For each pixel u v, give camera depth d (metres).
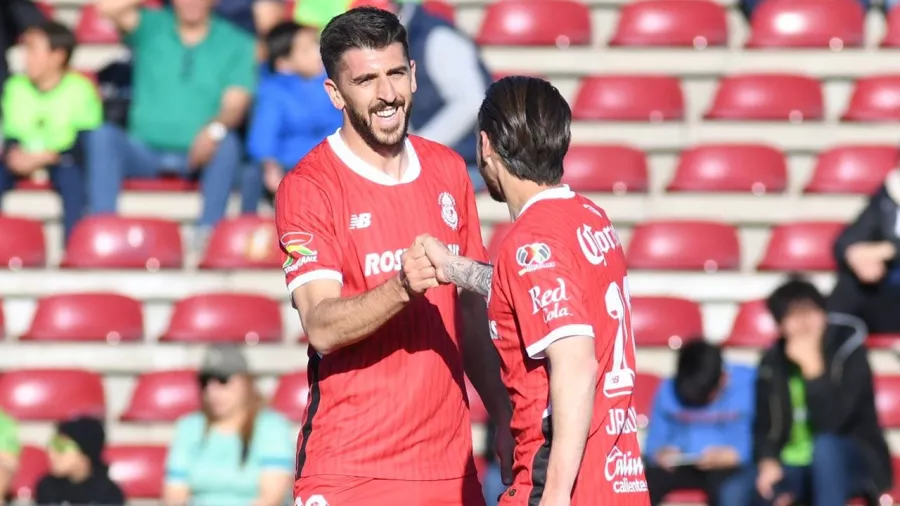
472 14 35.75
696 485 24.31
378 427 15.23
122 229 30.42
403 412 15.24
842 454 23.44
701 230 30.27
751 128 32.62
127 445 27.20
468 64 27.11
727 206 31.16
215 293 29.22
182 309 29.16
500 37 34.47
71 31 32.06
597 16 35.72
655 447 24.56
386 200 15.26
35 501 24.48
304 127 29.92
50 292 30.16
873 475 23.78
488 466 24.11
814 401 23.89
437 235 15.43
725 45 34.59
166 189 31.66
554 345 13.32
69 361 29.09
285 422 24.30
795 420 24.02
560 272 13.45
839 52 34.03
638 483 14.15
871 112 32.72
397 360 15.23
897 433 26.92
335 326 14.26
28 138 31.84
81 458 24.45
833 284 28.59
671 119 32.88
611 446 13.84
